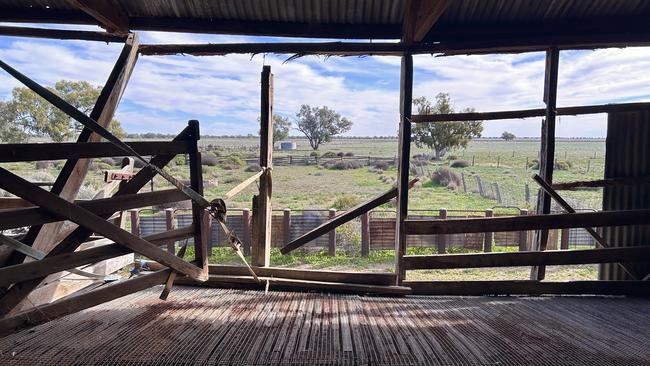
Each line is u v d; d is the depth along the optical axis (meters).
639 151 3.62
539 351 2.28
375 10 3.36
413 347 2.31
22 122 14.20
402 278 3.62
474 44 3.46
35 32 3.48
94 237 3.69
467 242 7.96
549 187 3.59
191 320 2.69
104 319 2.67
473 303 3.30
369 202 3.79
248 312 2.91
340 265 7.11
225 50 3.56
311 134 39.97
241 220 8.01
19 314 2.04
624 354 2.25
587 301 3.39
